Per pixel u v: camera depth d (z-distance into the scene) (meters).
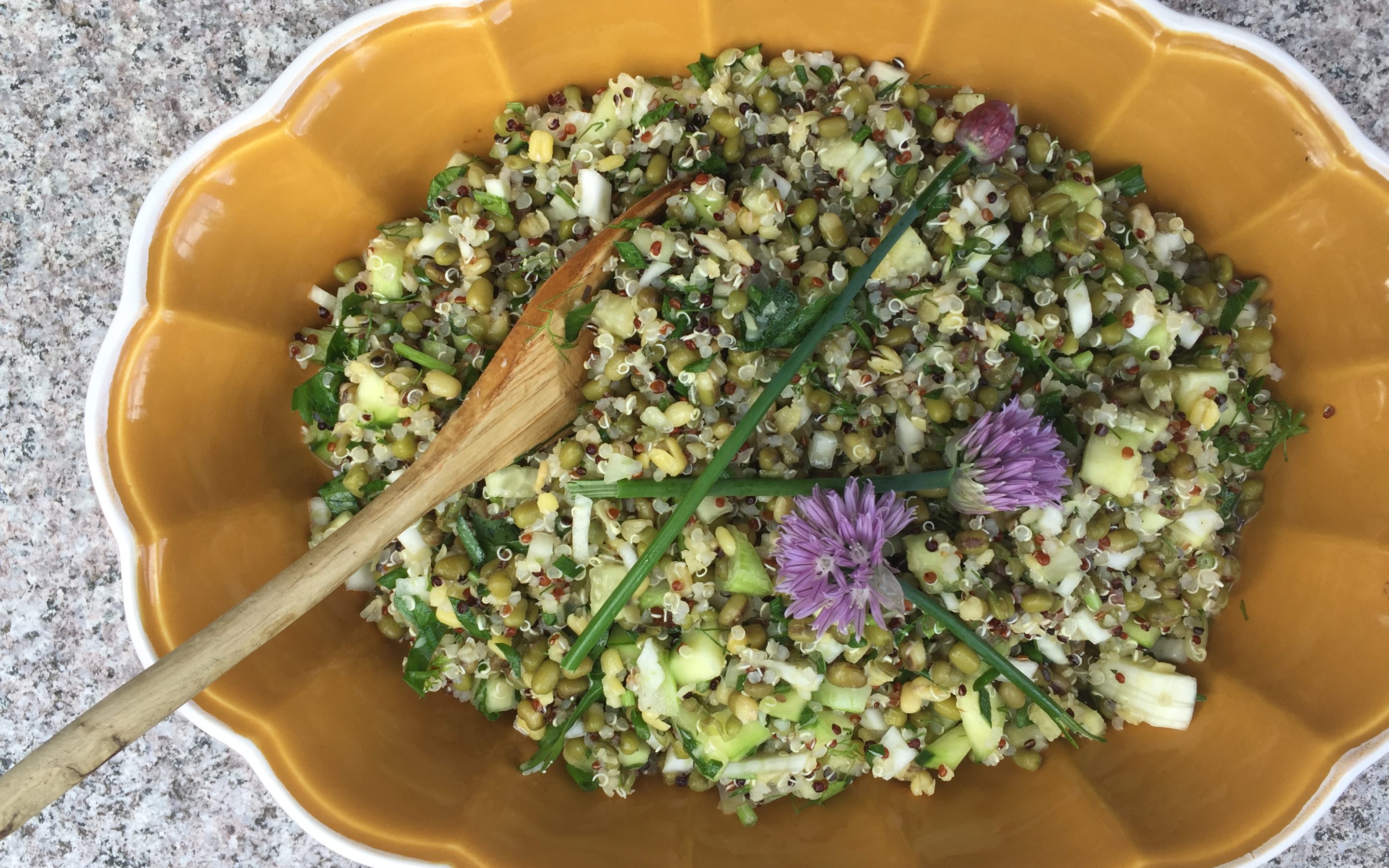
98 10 0.28
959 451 0.22
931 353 0.23
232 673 0.23
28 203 0.29
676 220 0.24
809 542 0.21
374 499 0.23
